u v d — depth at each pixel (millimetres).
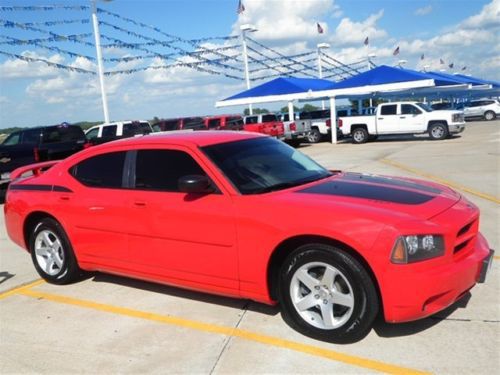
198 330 4297
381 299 3646
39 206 5637
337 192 4223
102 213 5070
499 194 9203
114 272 5227
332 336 3859
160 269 4738
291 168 4836
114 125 21594
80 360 3938
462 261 3750
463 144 20625
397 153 18984
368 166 15172
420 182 4754
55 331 4496
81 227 5301
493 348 3643
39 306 5129
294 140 29328
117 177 5082
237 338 4102
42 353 4094
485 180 10953
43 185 5715
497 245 5996
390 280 3525
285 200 4051
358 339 3836
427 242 3549
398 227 3543
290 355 3773
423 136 28125
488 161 14188
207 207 4320
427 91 33844
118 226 4961
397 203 3924
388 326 4082
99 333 4387
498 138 22172
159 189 4723
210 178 4422
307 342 3947
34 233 5836
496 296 4500
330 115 29953
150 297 5137
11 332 4539
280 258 4172
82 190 5324
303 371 3545
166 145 4840
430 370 3432
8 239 8398
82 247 5363
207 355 3867
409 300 3525
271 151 5035
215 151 4629
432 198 4105
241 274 4195
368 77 24828
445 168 13484
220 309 4695
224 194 4305
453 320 4102
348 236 3621
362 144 25281
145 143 4992
